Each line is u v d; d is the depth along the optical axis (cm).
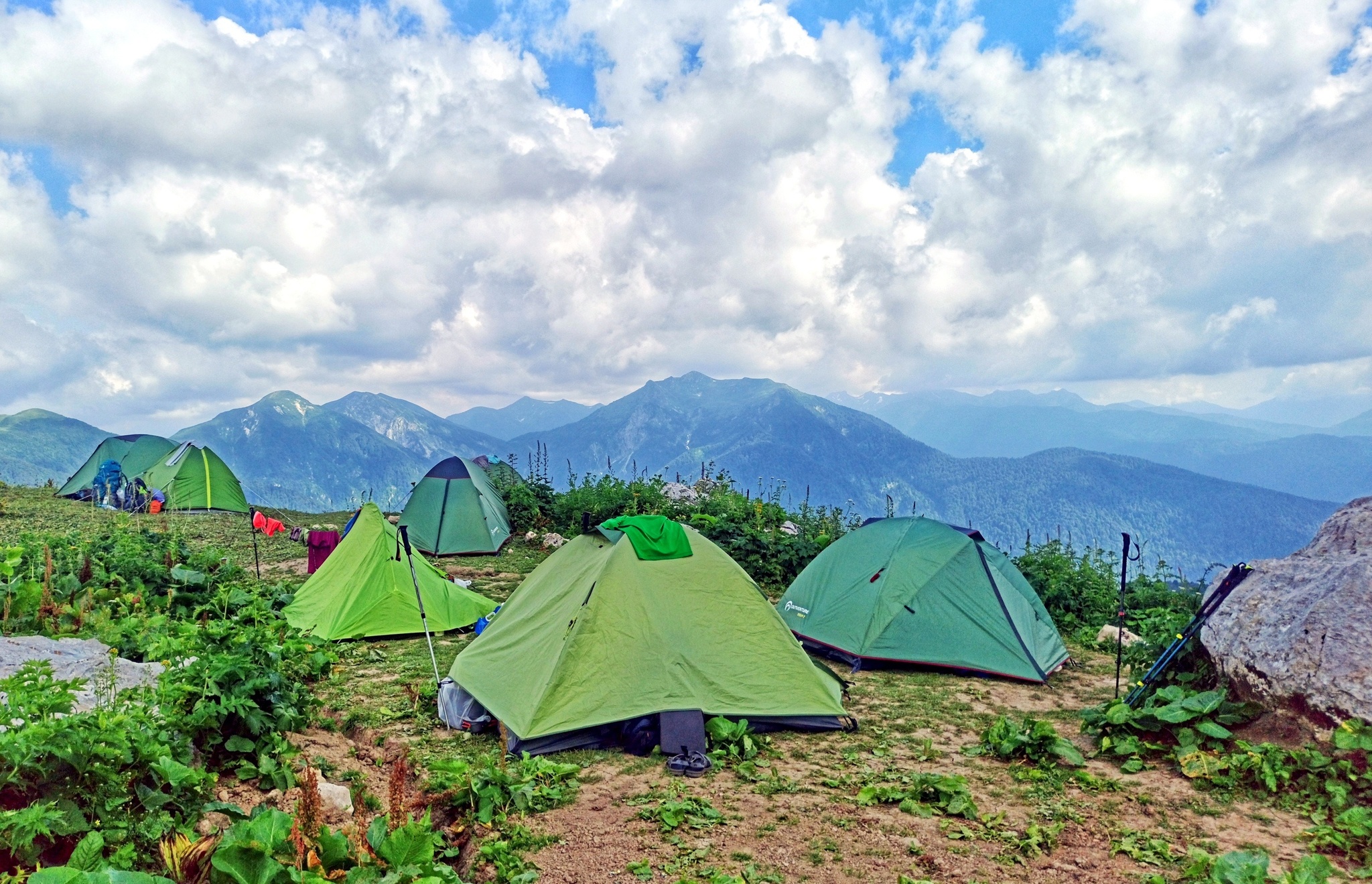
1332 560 794
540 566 1040
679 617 859
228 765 639
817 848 562
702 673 834
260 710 676
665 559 892
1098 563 1847
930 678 1095
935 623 1140
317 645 1074
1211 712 753
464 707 853
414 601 1238
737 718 820
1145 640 1107
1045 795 662
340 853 433
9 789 427
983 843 570
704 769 723
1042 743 746
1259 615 790
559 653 807
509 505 2295
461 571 1764
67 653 713
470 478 2047
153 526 2045
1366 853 530
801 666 880
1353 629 696
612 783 694
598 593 841
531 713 773
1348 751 638
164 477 2470
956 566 1170
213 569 1439
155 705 615
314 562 1609
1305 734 686
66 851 429
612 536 910
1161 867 530
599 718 783
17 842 382
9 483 3359
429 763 729
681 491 2378
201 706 621
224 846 379
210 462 2555
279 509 2794
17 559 1063
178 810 503
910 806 629
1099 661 1251
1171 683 864
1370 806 597
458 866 568
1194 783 678
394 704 905
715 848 561
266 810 435
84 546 1322
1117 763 747
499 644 923
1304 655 710
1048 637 1208
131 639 898
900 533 1238
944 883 511
